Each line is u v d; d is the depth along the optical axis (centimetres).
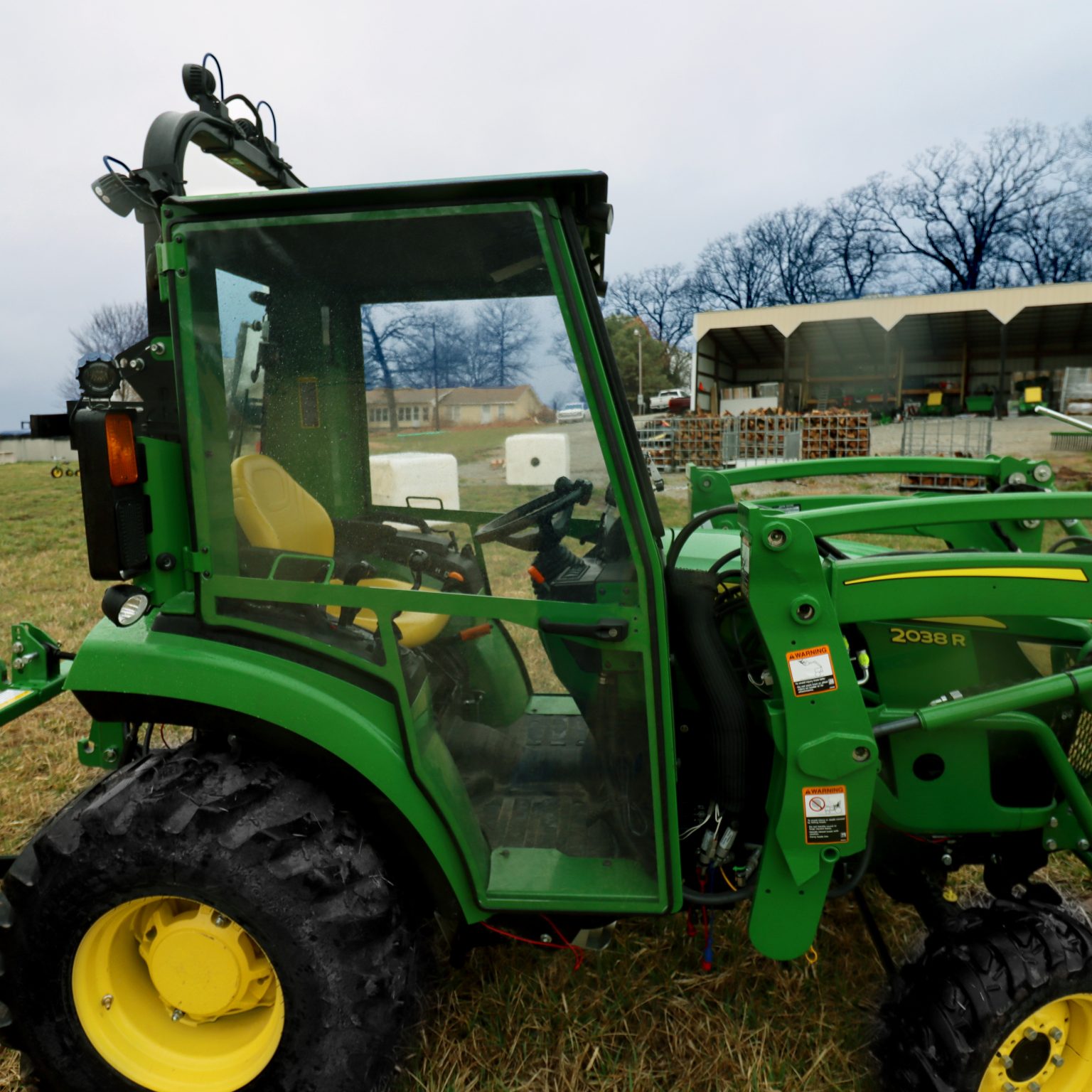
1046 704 212
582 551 198
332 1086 177
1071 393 1991
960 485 650
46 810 328
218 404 183
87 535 172
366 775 179
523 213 173
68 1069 187
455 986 235
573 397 183
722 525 306
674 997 229
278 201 171
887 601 186
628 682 189
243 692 180
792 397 2847
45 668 254
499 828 210
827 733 181
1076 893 273
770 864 190
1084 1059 191
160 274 176
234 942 181
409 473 206
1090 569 188
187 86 202
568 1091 203
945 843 223
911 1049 185
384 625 181
